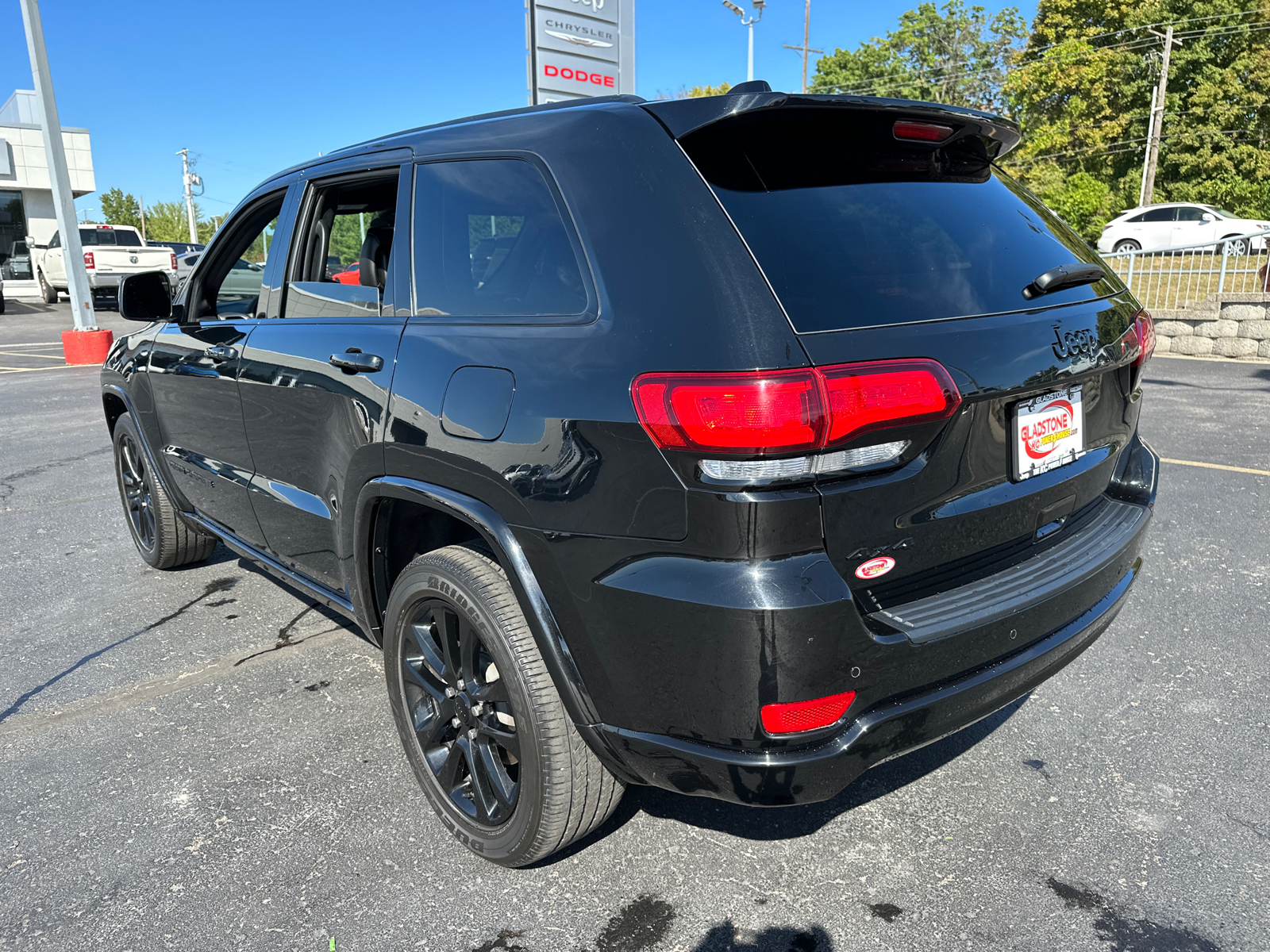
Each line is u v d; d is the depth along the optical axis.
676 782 1.88
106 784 2.67
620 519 1.77
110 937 2.05
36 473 6.82
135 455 4.45
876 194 2.01
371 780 2.67
